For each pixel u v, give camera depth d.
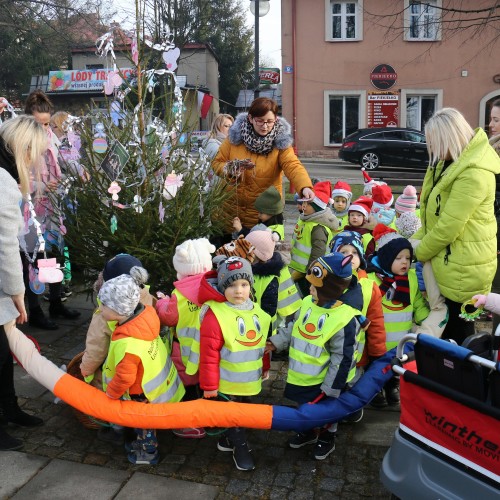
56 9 24.42
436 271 3.57
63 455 3.31
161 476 3.13
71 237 4.23
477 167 3.35
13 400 3.51
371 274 3.77
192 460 3.29
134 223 4.01
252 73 40.50
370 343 3.42
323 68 23.17
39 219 4.64
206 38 36.97
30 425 3.57
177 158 4.14
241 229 4.71
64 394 3.18
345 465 3.24
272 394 4.05
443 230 3.42
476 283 3.50
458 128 3.42
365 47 22.88
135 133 3.98
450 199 3.41
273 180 4.78
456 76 22.88
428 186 3.73
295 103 23.44
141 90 4.05
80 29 25.19
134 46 3.99
